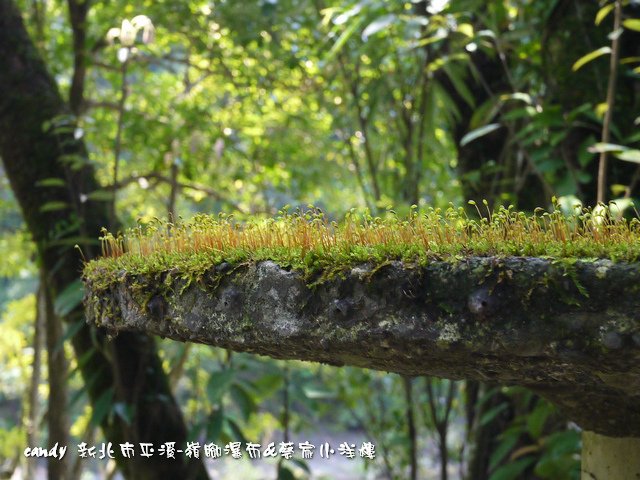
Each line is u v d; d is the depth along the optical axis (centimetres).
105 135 443
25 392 530
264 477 879
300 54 413
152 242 135
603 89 256
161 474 288
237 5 404
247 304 107
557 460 249
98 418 266
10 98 305
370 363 107
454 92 318
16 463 506
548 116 239
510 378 102
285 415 292
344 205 530
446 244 99
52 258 295
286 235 115
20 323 539
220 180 481
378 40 323
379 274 96
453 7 272
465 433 362
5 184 552
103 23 427
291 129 464
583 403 122
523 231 101
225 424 274
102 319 136
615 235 96
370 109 339
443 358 95
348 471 837
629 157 200
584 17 261
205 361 541
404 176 354
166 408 295
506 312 88
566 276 86
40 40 450
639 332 82
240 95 438
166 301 119
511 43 297
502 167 293
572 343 86
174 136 412
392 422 391
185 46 462
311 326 100
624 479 128
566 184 235
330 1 384
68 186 288
